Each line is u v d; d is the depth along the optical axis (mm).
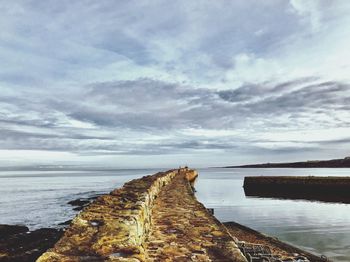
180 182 22391
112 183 90250
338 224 20484
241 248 8422
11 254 13594
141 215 5621
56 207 36219
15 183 104125
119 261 3443
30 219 28703
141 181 13352
